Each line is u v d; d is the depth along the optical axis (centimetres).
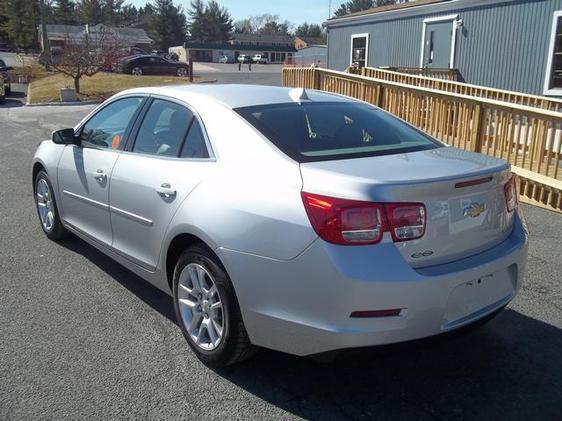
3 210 658
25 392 300
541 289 440
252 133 324
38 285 441
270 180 292
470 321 290
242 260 289
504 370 327
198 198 320
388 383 314
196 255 321
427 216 271
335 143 328
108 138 435
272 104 361
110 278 457
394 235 263
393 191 263
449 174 282
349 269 257
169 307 406
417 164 300
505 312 401
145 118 402
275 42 10869
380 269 258
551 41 1310
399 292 259
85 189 445
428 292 265
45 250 521
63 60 2570
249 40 10781
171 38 10188
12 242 543
